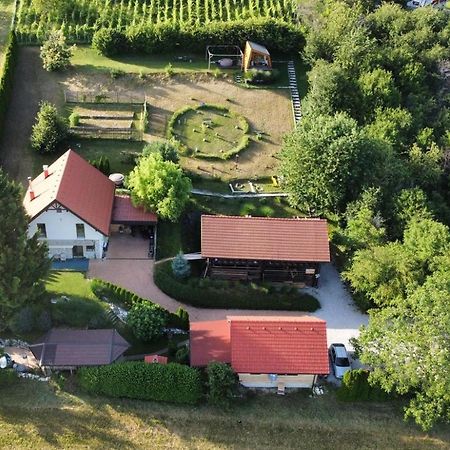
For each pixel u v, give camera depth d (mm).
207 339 57969
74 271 64938
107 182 69062
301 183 70188
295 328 56938
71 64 84125
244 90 84750
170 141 76188
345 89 80125
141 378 54625
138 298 61000
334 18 87062
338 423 55844
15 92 80625
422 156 74938
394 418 56781
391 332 56125
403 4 106625
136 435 53625
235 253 65000
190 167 75562
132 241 68750
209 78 85312
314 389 57875
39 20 88750
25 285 55750
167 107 81312
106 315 60375
